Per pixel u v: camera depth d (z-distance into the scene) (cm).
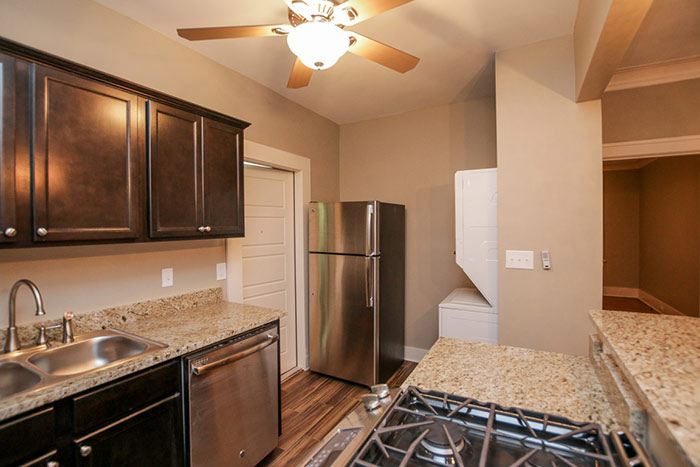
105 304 181
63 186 137
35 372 124
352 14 147
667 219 500
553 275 223
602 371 96
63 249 165
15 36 150
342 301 301
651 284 564
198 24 200
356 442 67
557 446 69
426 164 346
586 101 214
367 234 287
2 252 147
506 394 93
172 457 148
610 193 658
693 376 64
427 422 75
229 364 173
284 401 272
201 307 224
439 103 332
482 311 246
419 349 349
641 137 271
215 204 202
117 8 184
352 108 342
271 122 292
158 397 143
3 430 100
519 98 230
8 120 122
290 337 327
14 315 143
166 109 175
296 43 148
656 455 60
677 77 261
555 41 221
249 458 184
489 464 65
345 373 302
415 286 351
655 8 193
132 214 160
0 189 121
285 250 322
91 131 146
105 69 181
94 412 122
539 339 226
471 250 254
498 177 236
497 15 198
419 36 218
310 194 341
